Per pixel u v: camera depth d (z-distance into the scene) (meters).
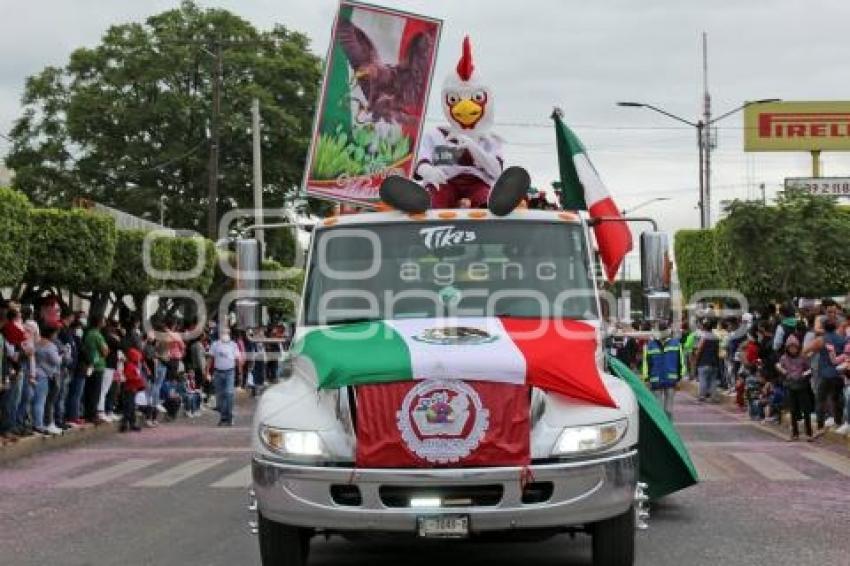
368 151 10.58
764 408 20.31
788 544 8.88
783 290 28.02
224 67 46.06
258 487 6.89
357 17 10.61
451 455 6.50
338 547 9.06
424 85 10.83
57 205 44.56
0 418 15.85
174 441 17.91
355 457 6.57
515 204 8.15
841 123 52.34
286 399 7.04
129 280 24.70
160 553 8.75
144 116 45.25
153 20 47.09
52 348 16.70
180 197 46.06
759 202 28.17
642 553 8.53
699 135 38.22
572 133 9.89
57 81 47.38
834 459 14.41
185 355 25.55
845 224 28.27
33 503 11.50
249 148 45.66
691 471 9.56
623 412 6.89
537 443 6.61
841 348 16.50
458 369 6.62
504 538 6.93
